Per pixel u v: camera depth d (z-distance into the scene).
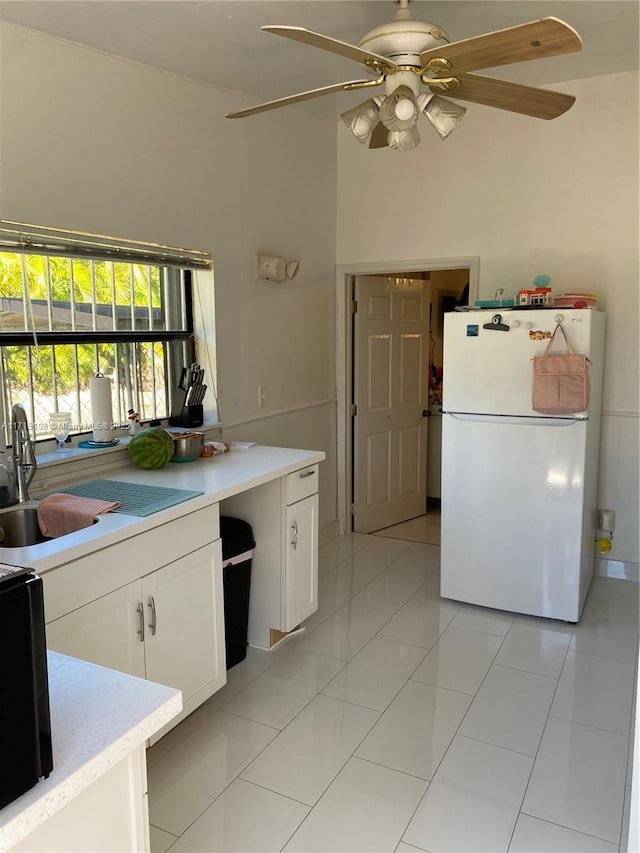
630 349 3.62
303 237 4.07
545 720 2.50
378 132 2.61
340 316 4.46
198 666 2.46
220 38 2.62
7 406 2.53
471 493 3.39
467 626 3.27
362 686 2.74
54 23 2.36
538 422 3.17
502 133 3.82
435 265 4.12
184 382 3.30
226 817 2.02
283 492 2.91
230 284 3.47
